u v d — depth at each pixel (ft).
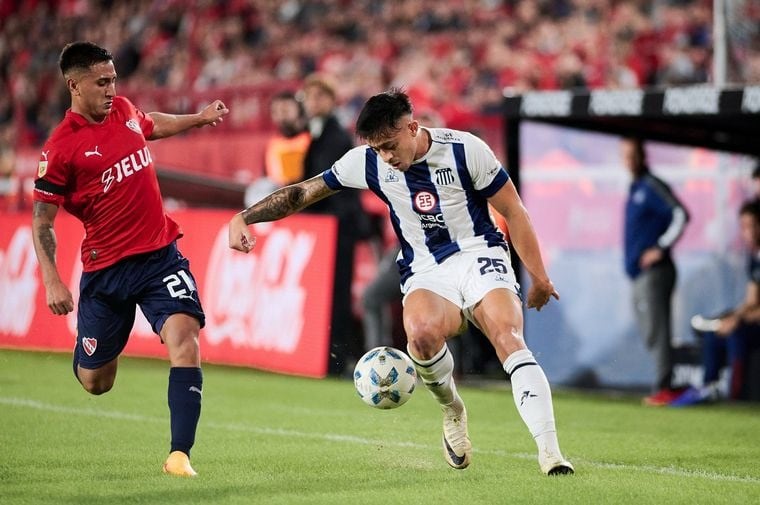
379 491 63.67
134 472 69.82
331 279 139.95
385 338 146.72
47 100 268.00
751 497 62.90
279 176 152.35
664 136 131.34
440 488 64.59
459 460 70.38
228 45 255.29
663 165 144.46
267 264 146.72
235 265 150.20
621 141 143.54
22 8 297.33
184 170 177.17
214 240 152.87
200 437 87.35
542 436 65.92
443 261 69.26
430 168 67.31
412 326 65.98
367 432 91.25
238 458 76.48
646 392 138.72
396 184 68.39
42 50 284.61
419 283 68.74
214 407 107.76
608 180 144.87
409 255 70.44
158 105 189.67
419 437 88.28
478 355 144.56
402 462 75.05
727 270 140.77
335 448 81.76
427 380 67.00
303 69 241.96
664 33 208.64
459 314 68.39
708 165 141.90
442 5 240.73
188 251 155.33
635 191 128.06
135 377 131.85
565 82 207.31
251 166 169.99
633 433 94.99
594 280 145.18
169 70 260.83
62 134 70.59
